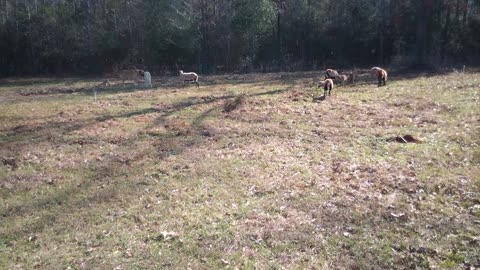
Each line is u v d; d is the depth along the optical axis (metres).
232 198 7.57
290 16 40.00
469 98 15.23
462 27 35.94
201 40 39.28
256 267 5.36
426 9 31.09
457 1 35.53
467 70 26.67
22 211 7.61
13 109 18.81
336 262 5.39
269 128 12.62
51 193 8.45
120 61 41.06
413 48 35.44
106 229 6.66
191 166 9.49
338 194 7.46
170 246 6.00
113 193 8.19
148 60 40.47
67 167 10.10
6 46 41.38
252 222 6.57
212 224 6.59
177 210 7.19
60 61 41.91
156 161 10.09
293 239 6.00
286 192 7.71
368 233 6.04
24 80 35.62
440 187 7.46
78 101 20.47
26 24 41.97
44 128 14.54
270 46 40.38
